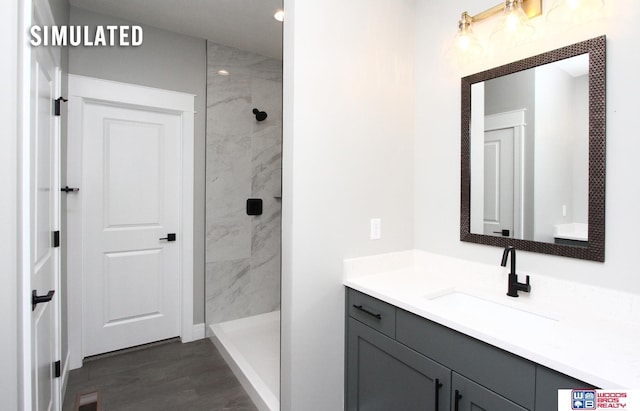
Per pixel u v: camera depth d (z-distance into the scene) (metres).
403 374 1.42
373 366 1.58
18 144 1.12
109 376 2.31
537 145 1.46
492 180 1.63
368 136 1.81
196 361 2.53
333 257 1.71
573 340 1.05
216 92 2.95
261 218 3.23
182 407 1.99
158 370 2.40
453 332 1.21
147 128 2.72
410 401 1.39
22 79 1.13
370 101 1.81
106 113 2.55
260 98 3.18
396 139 1.94
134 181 2.67
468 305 1.59
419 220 2.00
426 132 1.95
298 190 1.59
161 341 2.83
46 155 1.61
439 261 1.88
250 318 3.16
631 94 1.20
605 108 1.25
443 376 1.25
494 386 1.08
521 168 1.52
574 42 1.35
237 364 2.33
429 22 1.92
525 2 1.47
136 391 2.14
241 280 3.13
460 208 1.78
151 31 2.64
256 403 2.00
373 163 1.84
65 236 2.23
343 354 1.75
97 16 2.44
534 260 1.48
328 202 1.68
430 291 1.54
